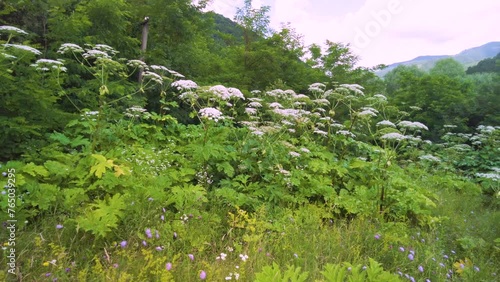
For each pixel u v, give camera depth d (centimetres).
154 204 325
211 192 396
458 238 425
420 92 1495
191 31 986
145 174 398
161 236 286
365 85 1340
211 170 450
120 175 346
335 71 1310
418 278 307
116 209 279
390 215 448
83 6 721
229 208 382
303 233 353
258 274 164
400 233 385
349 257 312
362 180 527
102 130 479
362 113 529
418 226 461
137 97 758
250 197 402
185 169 423
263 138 472
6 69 386
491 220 514
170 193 365
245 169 454
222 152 456
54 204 301
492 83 1491
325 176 512
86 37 655
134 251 264
